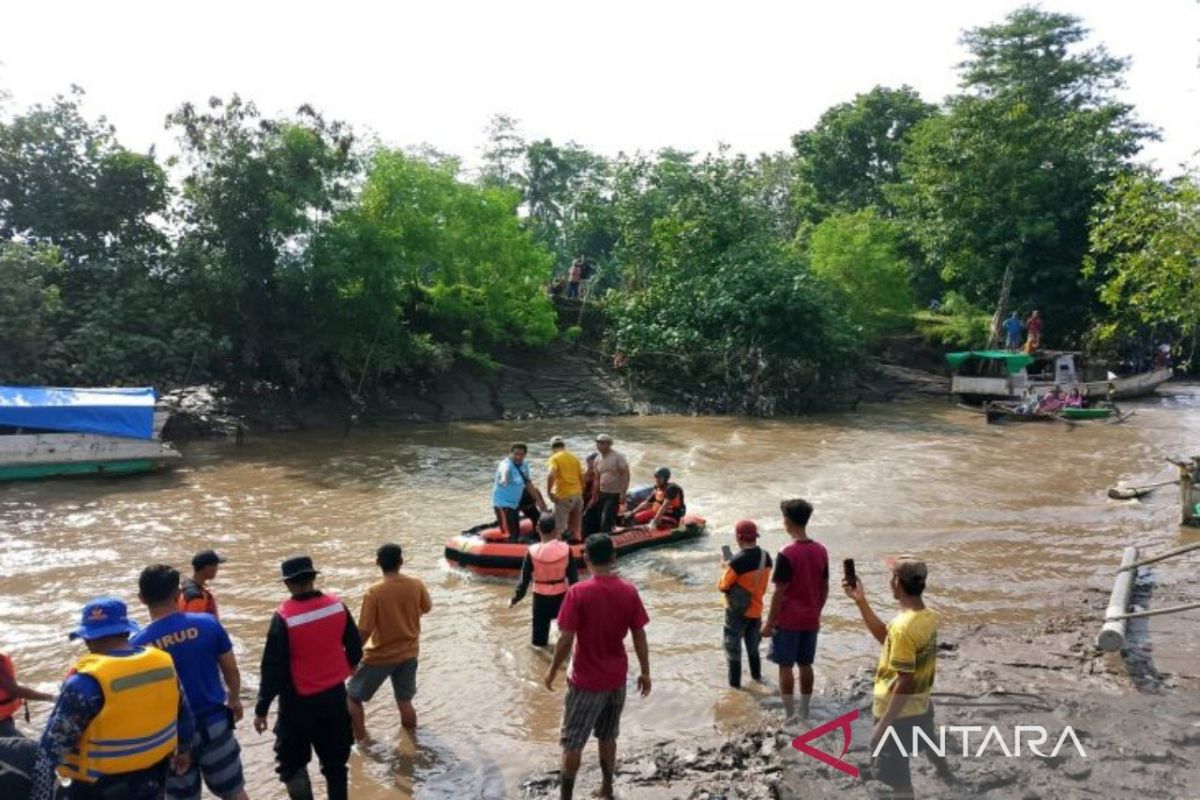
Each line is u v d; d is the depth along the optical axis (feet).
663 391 100.32
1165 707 22.81
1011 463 67.15
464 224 98.37
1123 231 52.47
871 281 128.36
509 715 24.12
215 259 80.79
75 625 30.71
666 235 111.24
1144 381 118.42
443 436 77.92
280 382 83.35
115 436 56.90
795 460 67.46
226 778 16.65
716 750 21.58
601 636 18.60
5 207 76.95
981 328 130.62
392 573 22.41
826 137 184.34
